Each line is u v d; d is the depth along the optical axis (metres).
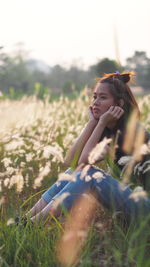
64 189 2.53
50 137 3.81
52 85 70.25
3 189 3.18
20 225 2.48
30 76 67.88
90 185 2.48
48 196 2.72
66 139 3.38
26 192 3.36
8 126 4.87
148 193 2.42
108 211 2.73
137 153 1.90
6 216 2.68
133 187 2.60
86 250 2.16
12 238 2.34
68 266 2.04
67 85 27.39
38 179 2.27
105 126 2.67
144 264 1.96
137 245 2.16
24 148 4.13
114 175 2.63
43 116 6.13
